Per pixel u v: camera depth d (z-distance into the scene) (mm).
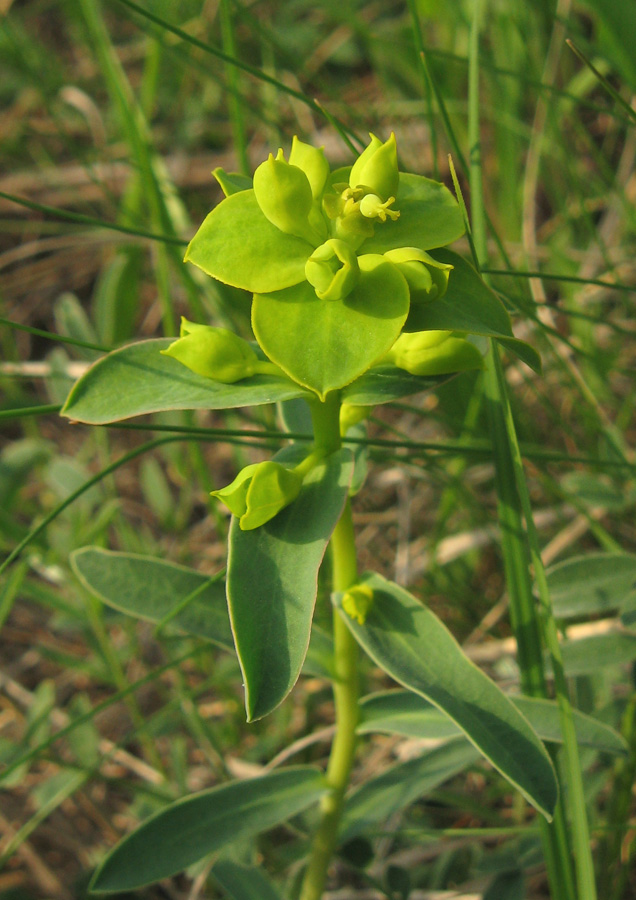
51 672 513
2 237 678
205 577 389
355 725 379
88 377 341
